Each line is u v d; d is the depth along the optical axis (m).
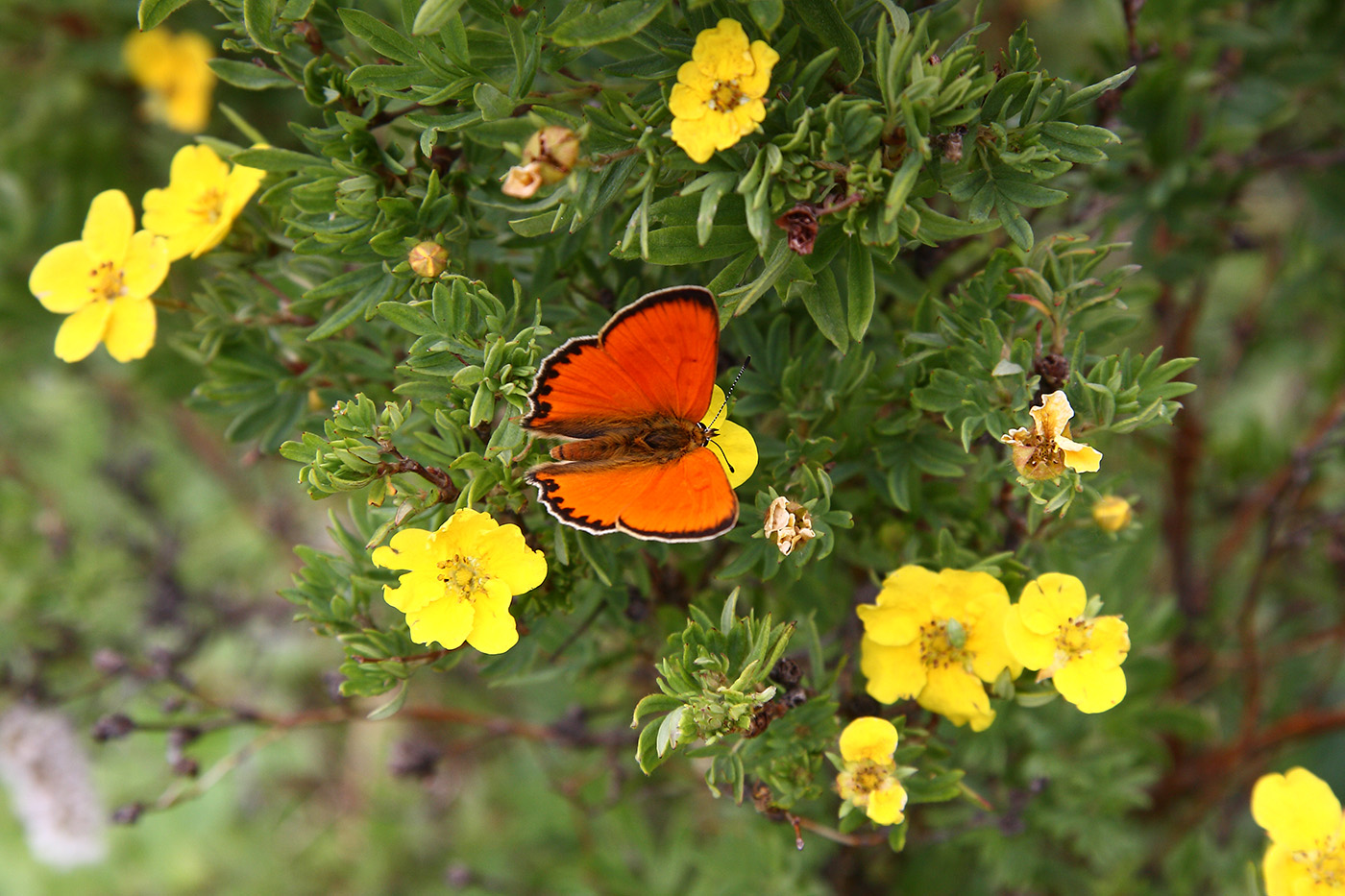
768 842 0.63
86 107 0.70
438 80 0.54
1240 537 0.70
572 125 0.54
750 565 0.55
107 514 0.82
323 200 0.55
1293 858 0.56
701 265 0.57
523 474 0.55
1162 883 0.67
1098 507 0.56
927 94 0.52
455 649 0.56
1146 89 0.61
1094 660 0.55
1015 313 0.56
